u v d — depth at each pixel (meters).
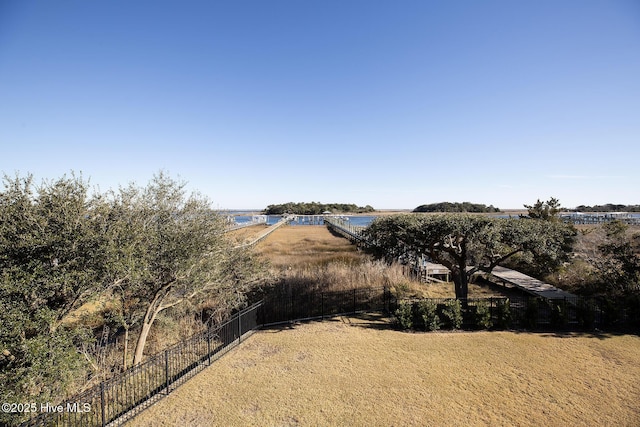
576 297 14.73
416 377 8.84
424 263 21.33
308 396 8.07
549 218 19.02
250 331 12.73
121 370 9.75
